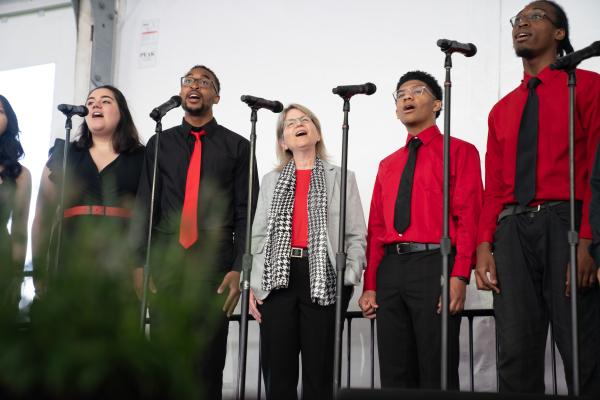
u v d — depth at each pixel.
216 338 2.95
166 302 1.20
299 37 4.33
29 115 4.80
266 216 3.14
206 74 3.39
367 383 3.79
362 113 4.11
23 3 4.97
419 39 4.05
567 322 2.47
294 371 2.95
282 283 2.94
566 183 2.57
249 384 3.94
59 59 4.84
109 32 4.66
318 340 2.93
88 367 1.08
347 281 2.96
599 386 2.42
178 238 1.52
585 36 3.69
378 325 2.90
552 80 2.71
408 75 3.29
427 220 2.88
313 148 3.24
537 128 2.64
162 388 1.15
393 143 4.02
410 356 2.86
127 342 1.11
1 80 4.90
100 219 1.28
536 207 2.58
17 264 1.15
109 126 3.44
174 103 3.00
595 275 2.47
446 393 1.73
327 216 3.05
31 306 1.10
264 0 4.45
